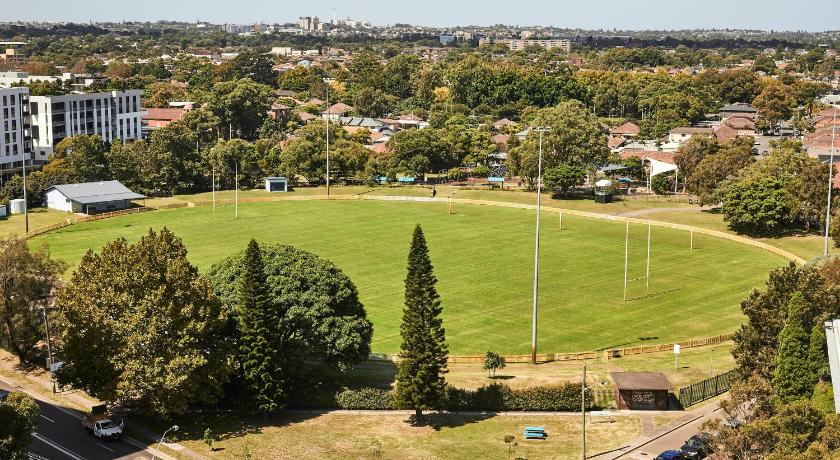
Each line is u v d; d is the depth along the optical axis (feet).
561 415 326.24
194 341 312.71
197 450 294.25
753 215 643.86
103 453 291.99
